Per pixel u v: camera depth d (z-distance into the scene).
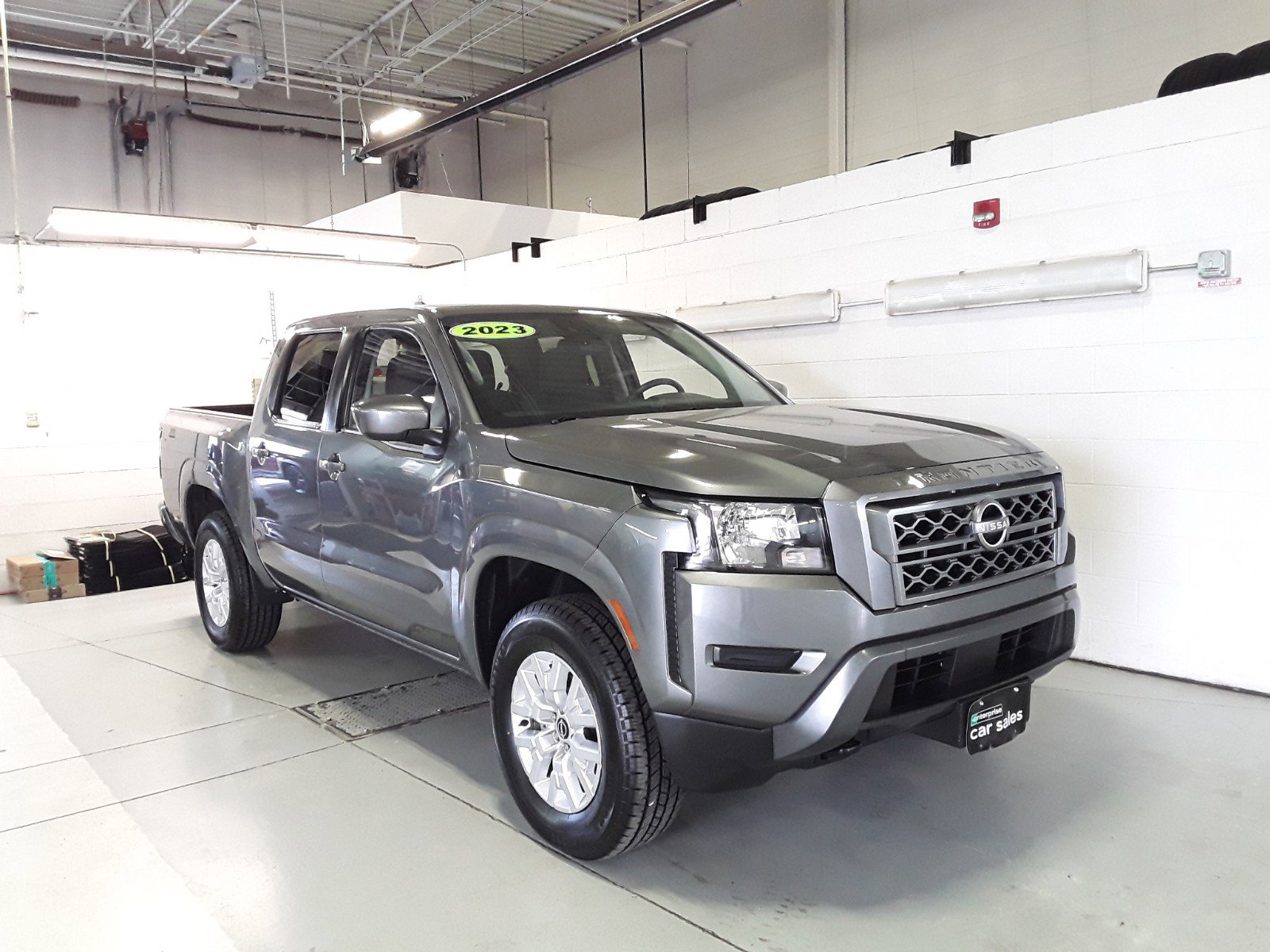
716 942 2.31
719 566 2.32
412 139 10.47
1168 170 4.19
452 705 4.09
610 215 11.94
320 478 3.77
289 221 13.54
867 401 5.47
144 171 12.35
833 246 5.55
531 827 2.93
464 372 3.20
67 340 7.59
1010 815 2.96
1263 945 2.25
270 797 3.18
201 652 5.05
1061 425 4.63
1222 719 3.77
